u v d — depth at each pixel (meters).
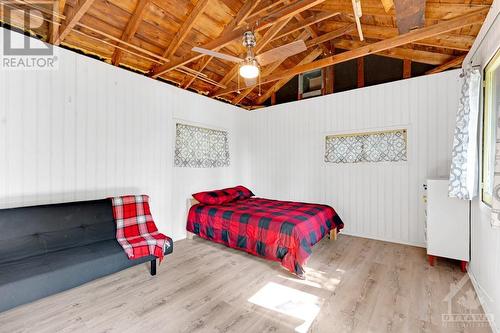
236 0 3.25
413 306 2.09
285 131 5.07
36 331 1.77
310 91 5.00
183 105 4.18
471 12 2.42
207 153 4.62
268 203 4.11
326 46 4.44
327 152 4.48
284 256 2.71
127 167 3.37
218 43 3.11
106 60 3.52
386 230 3.86
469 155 2.35
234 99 5.51
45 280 1.89
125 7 2.92
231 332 1.78
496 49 1.98
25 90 2.52
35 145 2.57
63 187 2.77
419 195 3.59
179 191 4.08
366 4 2.83
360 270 2.79
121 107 3.31
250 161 5.64
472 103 2.35
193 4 3.12
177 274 2.70
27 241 2.19
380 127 3.91
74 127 2.86
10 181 2.42
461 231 2.72
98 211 2.71
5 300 1.71
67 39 3.06
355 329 1.81
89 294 2.28
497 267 1.80
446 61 3.56
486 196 2.23
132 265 2.44
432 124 3.49
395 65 4.03
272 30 3.56
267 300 2.20
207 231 3.63
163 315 1.97
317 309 2.06
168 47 3.60
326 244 3.69
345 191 4.27
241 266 2.91
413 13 2.06
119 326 1.83
